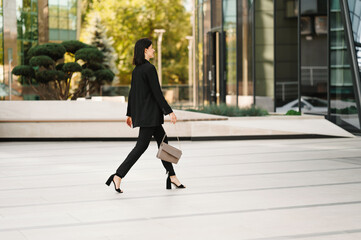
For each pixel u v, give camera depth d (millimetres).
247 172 10258
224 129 17359
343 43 20406
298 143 16125
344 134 17906
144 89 8094
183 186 8594
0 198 7969
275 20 24922
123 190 8508
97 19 52969
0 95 41062
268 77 26375
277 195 7949
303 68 26109
